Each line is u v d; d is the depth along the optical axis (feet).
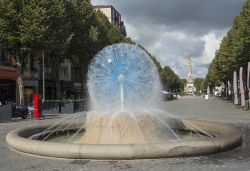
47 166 29.73
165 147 31.09
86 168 28.68
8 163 31.40
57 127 52.11
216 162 30.01
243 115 88.48
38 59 159.63
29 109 96.27
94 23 154.51
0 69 147.33
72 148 31.60
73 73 239.71
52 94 205.26
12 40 106.93
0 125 69.05
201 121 50.83
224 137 35.47
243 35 131.95
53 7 111.24
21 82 115.96
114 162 30.32
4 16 105.40
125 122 38.14
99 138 38.68
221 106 153.17
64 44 116.47
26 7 106.52
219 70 228.84
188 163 29.68
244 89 133.49
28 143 34.86
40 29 105.81
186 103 203.21
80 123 54.44
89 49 147.64
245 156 32.22
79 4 146.51
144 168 28.32
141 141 37.73
